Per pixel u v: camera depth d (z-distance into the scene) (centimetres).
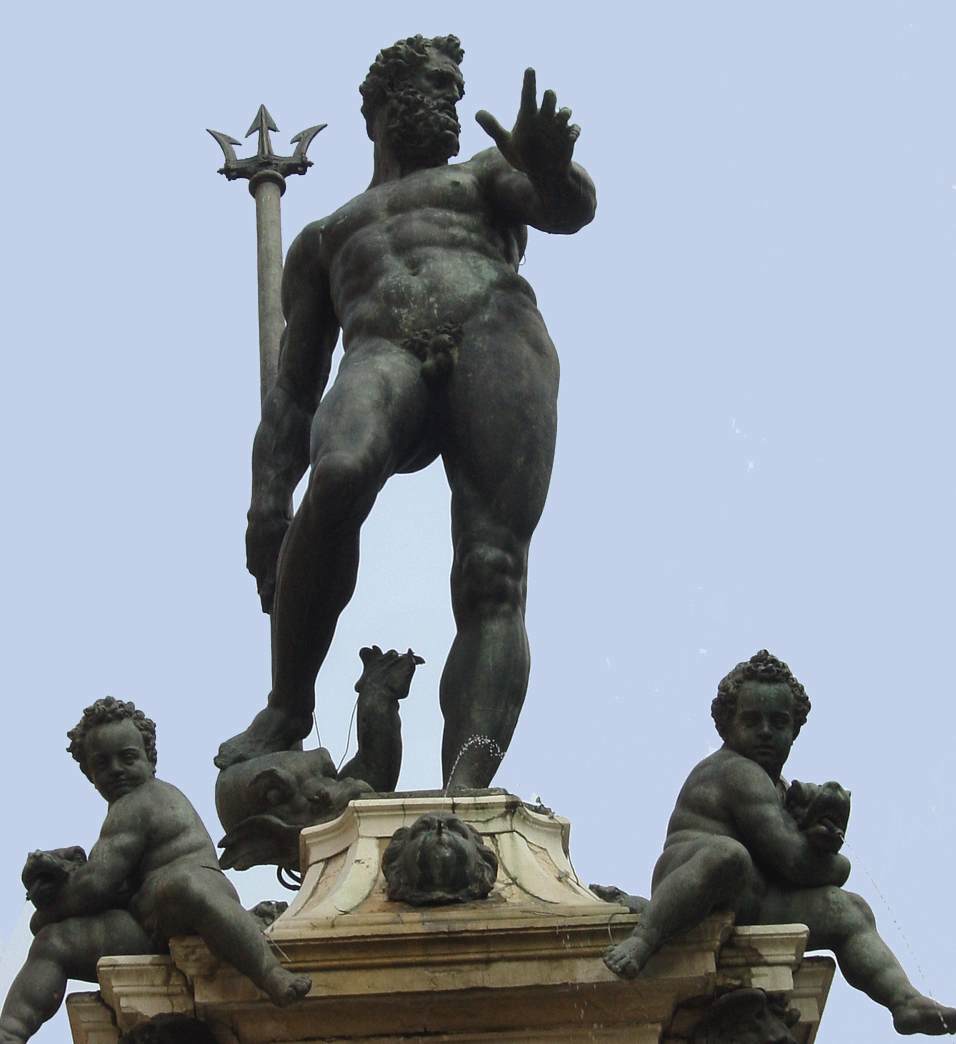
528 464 1998
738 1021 1766
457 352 2014
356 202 2102
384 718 2019
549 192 2027
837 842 1808
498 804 1842
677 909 1739
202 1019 1753
